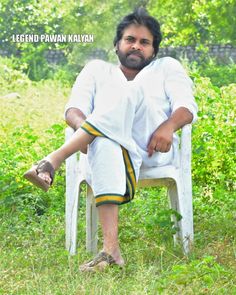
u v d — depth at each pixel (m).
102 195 5.35
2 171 7.80
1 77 19.75
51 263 5.47
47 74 21.94
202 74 20.53
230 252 5.59
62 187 7.71
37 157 8.24
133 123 5.70
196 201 7.05
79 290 4.80
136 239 6.01
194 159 7.87
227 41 22.72
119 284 4.93
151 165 5.67
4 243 6.05
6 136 11.56
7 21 23.20
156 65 5.96
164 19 23.22
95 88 5.93
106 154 5.36
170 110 5.86
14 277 5.16
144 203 6.89
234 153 7.94
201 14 23.00
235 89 9.61
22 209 7.11
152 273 5.11
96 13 22.48
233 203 6.99
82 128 5.42
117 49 6.03
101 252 5.32
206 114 8.37
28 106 16.09
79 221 6.68
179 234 5.82
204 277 4.84
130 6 22.45
